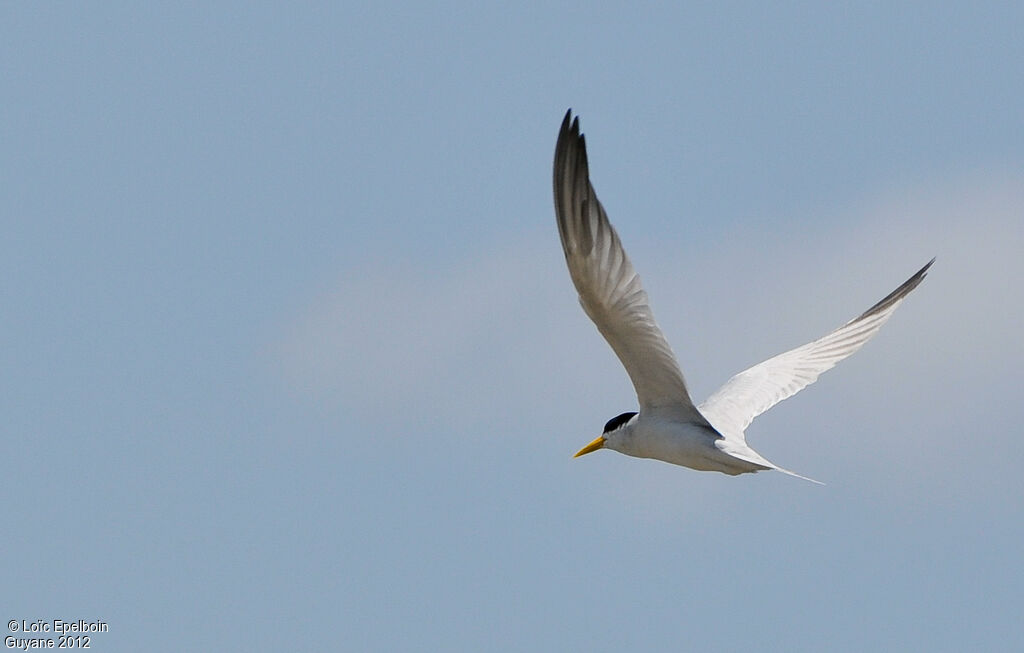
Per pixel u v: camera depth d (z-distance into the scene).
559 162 12.48
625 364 14.43
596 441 15.73
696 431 14.91
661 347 14.05
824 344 17.69
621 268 13.20
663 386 14.66
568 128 12.47
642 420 15.19
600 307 13.48
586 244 12.87
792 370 17.41
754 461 14.41
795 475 14.19
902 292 17.89
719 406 16.88
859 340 17.66
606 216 12.90
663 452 15.09
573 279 13.10
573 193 12.62
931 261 17.98
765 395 17.08
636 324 13.73
